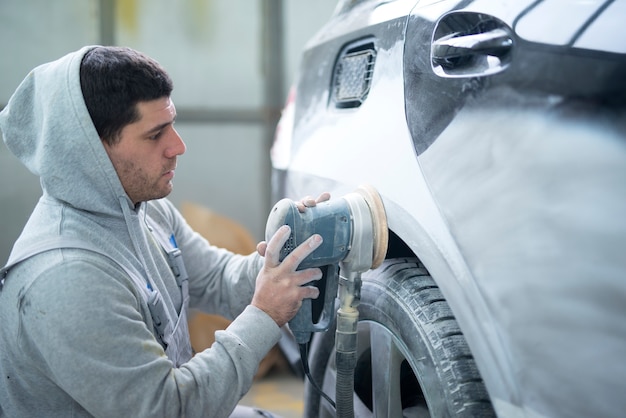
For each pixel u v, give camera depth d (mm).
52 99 1044
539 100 781
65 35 3143
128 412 963
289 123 1615
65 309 952
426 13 1030
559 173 747
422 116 965
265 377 2996
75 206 1070
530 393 760
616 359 695
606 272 704
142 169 1103
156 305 1113
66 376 956
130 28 3229
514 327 773
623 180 703
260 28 3352
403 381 1195
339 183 1175
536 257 756
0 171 3180
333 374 1273
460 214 850
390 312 1052
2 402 1092
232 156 3475
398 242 1185
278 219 1012
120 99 1036
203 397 1005
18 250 1054
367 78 1209
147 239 1237
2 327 1044
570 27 779
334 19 1592
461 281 840
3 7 3059
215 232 3223
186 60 3328
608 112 722
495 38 843
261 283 1053
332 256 1030
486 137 836
